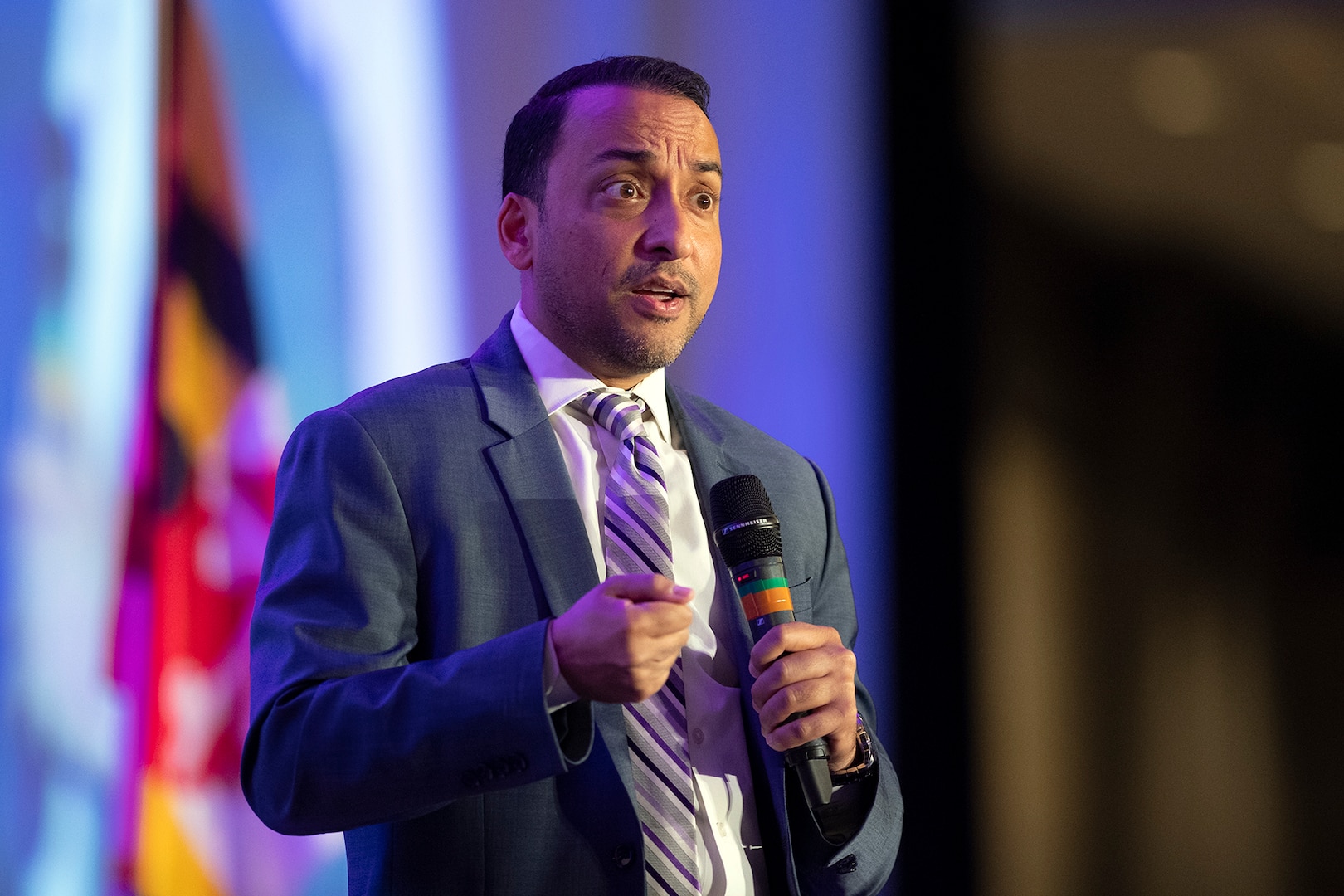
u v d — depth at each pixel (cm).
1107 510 1241
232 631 811
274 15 862
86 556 798
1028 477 1221
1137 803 1196
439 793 383
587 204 475
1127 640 1229
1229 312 1253
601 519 462
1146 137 1171
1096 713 1206
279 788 391
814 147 950
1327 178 1229
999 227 1198
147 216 830
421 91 879
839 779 450
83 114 826
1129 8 1109
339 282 852
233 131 848
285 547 434
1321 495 1277
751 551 440
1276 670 1249
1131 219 1219
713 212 492
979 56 1059
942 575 966
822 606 505
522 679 376
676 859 420
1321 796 1240
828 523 527
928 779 977
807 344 941
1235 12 1113
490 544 437
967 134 988
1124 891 1179
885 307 955
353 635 411
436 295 865
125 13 839
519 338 502
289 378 838
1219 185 1220
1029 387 1223
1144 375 1247
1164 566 1248
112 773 785
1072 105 1164
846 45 957
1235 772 1228
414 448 443
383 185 866
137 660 795
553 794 418
